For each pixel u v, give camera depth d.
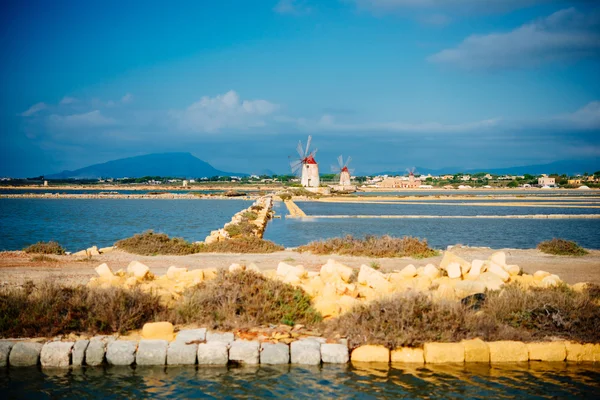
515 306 9.18
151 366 7.57
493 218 44.72
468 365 7.70
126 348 7.67
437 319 8.25
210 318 8.77
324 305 9.46
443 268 12.27
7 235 29.31
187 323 8.84
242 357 7.66
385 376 7.24
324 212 54.12
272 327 8.70
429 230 33.78
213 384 6.95
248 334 8.30
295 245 25.44
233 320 8.73
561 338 8.45
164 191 137.12
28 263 15.81
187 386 6.88
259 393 6.68
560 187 177.38
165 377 7.18
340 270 11.88
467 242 27.00
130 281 10.78
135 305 8.92
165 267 15.40
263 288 9.66
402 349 7.87
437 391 6.77
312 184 121.50
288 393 6.67
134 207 64.62
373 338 7.94
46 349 7.57
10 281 12.32
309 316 9.09
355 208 62.12
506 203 74.06
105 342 7.80
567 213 52.78
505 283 10.98
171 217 47.03
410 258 18.03
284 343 7.93
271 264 16.19
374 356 7.75
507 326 8.64
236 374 7.29
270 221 41.28
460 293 10.15
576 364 7.85
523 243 26.56
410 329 8.01
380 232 32.34
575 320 8.54
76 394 6.63
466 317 8.52
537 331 8.61
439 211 56.31
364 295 10.63
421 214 50.97
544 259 17.77
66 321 8.34
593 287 11.11
